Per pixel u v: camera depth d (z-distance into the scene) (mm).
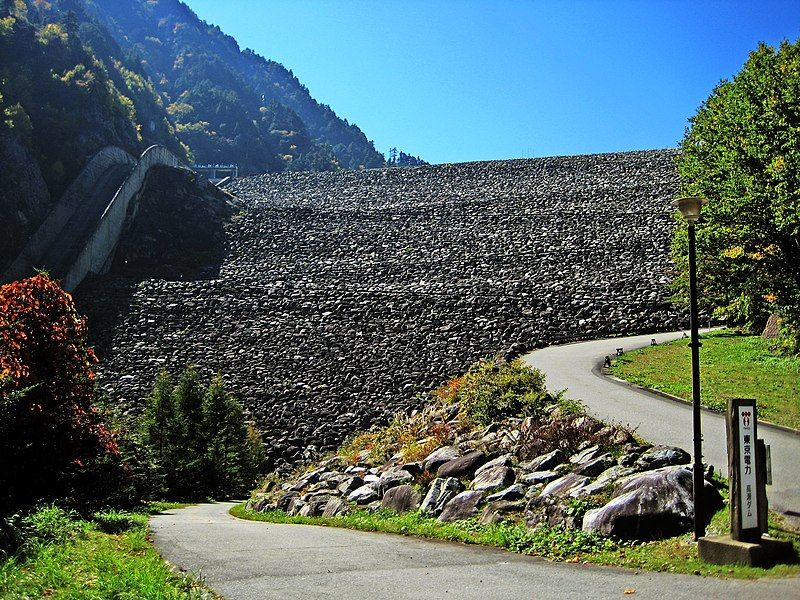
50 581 7891
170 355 45812
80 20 177750
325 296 52906
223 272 60156
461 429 20719
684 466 11641
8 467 14695
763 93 30578
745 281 28719
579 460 13758
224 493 30797
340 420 36656
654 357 33844
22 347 15227
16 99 76688
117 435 20141
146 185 69562
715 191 30266
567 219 67062
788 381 25688
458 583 8672
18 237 59938
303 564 9859
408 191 82375
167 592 7488
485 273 56844
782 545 9203
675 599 7746
